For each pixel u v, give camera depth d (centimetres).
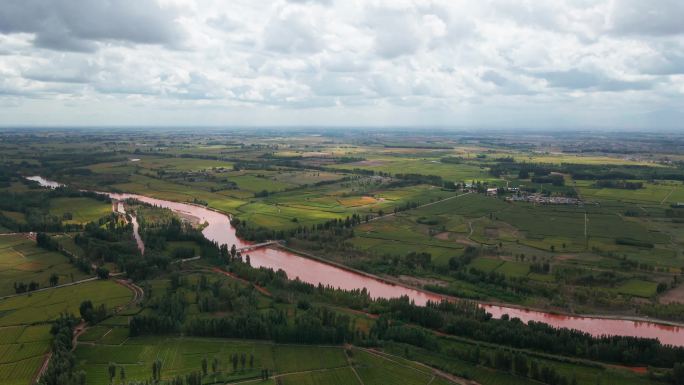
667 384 19375
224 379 19762
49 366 19562
